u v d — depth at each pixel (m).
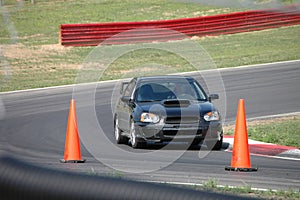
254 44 82.94
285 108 43.38
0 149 28.84
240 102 23.12
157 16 100.88
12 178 12.57
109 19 99.81
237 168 22.94
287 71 62.94
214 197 10.27
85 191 11.31
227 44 83.25
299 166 24.23
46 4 108.81
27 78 65.62
